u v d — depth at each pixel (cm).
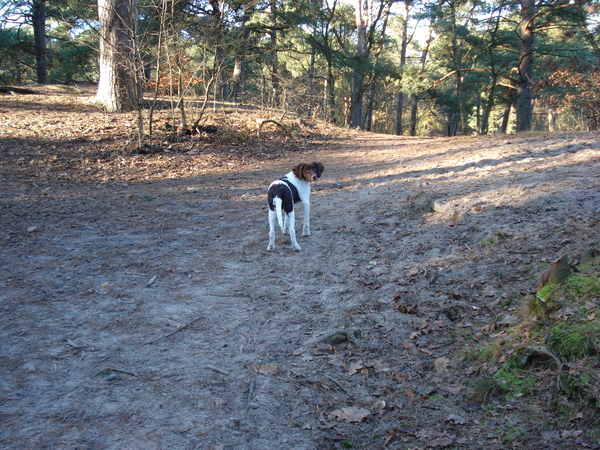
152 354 300
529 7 1482
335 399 262
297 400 262
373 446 223
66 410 252
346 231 488
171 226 519
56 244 454
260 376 281
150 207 580
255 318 340
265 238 486
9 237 459
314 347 304
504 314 306
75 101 1089
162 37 859
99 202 591
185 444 229
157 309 350
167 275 404
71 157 762
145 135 885
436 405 248
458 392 255
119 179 707
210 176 747
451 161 698
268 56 1723
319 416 249
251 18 1458
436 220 467
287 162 877
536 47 1891
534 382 243
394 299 347
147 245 464
